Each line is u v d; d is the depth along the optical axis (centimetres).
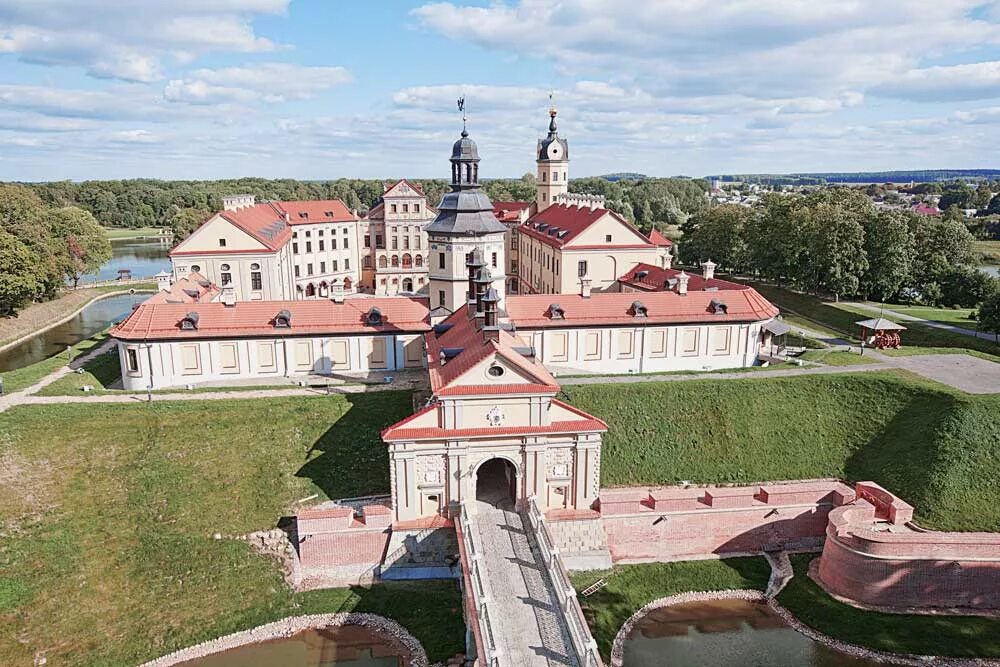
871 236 9938
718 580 4566
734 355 6869
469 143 6506
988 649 3975
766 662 3909
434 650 3888
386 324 6450
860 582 4325
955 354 6725
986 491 4709
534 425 4456
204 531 4519
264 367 6328
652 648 4009
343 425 5300
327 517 4369
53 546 4284
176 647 3906
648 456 5294
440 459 4447
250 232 9275
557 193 12319
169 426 5184
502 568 3962
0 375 6291
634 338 6650
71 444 4972
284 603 4216
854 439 5459
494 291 4512
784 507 4825
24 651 3759
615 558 4694
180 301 7062
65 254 12244
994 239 18175
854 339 8162
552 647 3325
